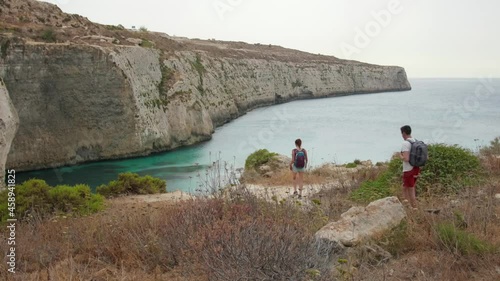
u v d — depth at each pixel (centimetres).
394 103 8100
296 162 1325
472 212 668
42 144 2703
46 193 1214
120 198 1512
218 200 777
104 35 3816
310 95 9588
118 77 3059
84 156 2895
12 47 2609
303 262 488
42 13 3516
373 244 575
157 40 5034
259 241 509
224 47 9144
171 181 2183
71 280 537
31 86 2694
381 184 1095
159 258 617
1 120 1688
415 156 806
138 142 3102
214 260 507
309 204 896
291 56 10469
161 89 3747
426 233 606
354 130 4353
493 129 4194
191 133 3766
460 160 1066
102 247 682
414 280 494
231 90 6362
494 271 484
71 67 2883
